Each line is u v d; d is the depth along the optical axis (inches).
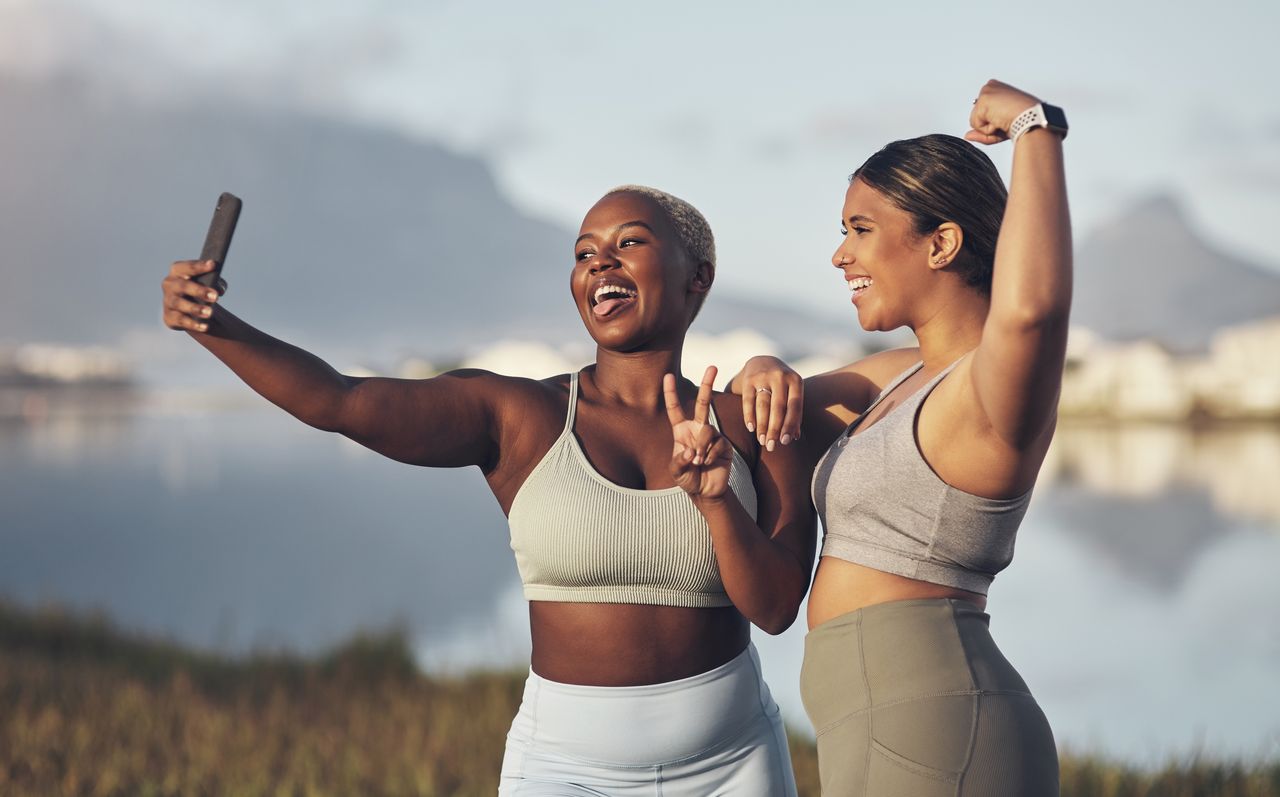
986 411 84.4
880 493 93.5
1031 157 80.4
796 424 104.0
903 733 88.4
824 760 94.7
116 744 272.1
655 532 102.4
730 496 97.0
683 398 111.6
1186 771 247.1
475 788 248.7
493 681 382.0
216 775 254.4
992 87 84.6
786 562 102.7
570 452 105.1
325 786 252.1
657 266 107.3
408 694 383.9
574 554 102.7
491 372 108.9
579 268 109.3
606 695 104.3
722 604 106.4
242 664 475.5
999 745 87.3
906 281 98.8
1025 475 88.6
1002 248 79.7
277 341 97.0
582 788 104.5
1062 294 77.6
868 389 112.7
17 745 264.7
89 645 510.3
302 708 356.8
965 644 90.7
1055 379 81.3
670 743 104.4
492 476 108.3
